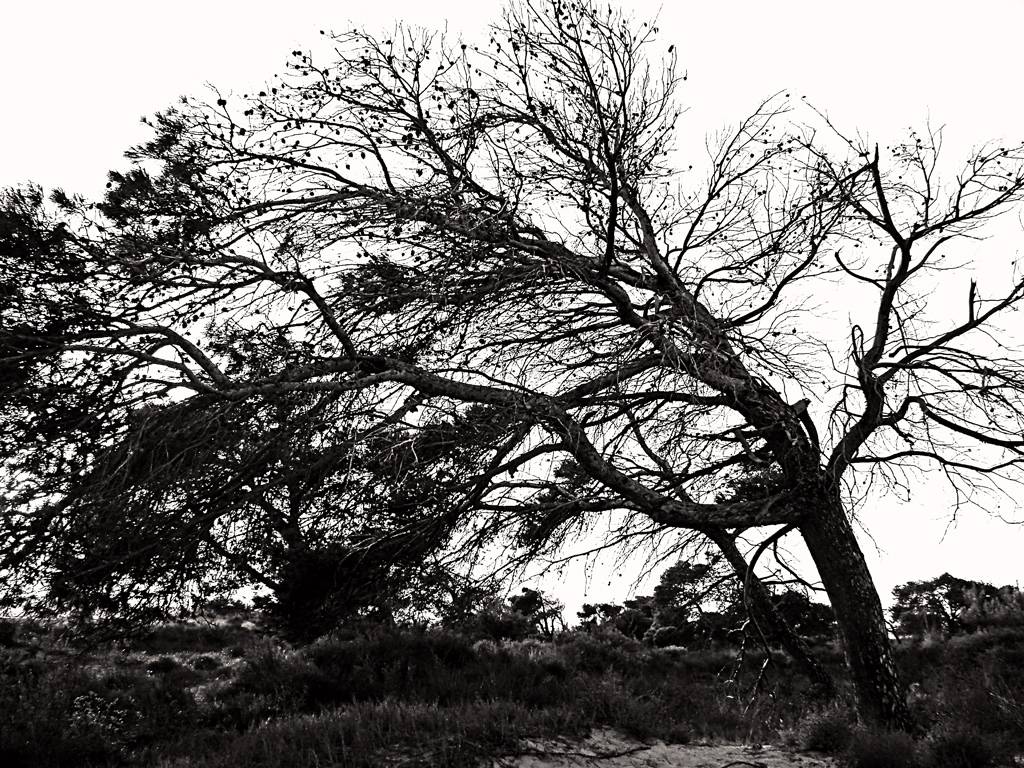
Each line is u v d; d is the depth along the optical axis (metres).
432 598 10.57
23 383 7.21
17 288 7.42
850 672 10.43
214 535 8.70
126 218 8.19
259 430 8.39
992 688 10.83
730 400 11.03
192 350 8.17
